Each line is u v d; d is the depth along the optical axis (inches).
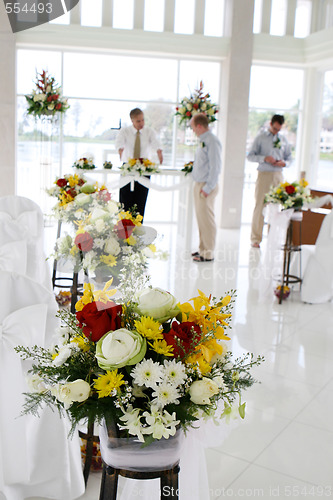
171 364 52.7
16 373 73.6
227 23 364.2
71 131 372.5
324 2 376.2
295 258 222.2
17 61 356.8
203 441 62.1
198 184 266.7
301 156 403.9
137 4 357.1
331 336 175.6
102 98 371.9
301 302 213.5
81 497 89.4
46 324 75.7
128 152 298.2
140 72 373.4
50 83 309.7
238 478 97.5
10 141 352.5
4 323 71.1
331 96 379.2
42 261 116.4
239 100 364.5
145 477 57.0
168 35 356.5
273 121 304.8
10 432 78.0
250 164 408.2
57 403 56.6
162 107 380.2
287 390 134.6
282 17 377.4
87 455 92.9
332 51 344.5
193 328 54.8
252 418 119.8
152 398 54.6
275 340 169.6
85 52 363.6
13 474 80.8
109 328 53.8
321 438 112.7
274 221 207.2
